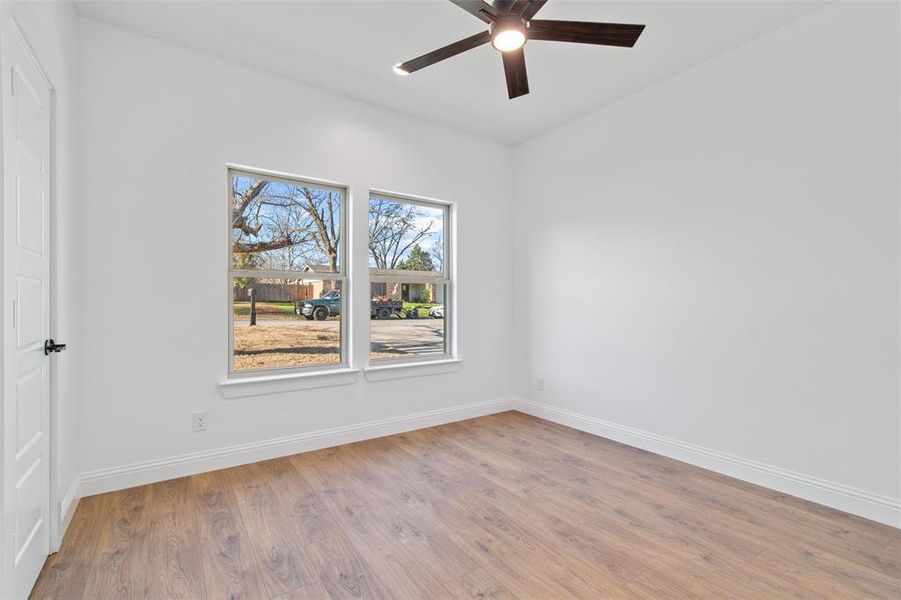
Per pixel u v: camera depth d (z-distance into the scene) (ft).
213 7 7.70
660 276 10.32
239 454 9.54
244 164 9.64
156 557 6.14
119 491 8.17
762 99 8.50
